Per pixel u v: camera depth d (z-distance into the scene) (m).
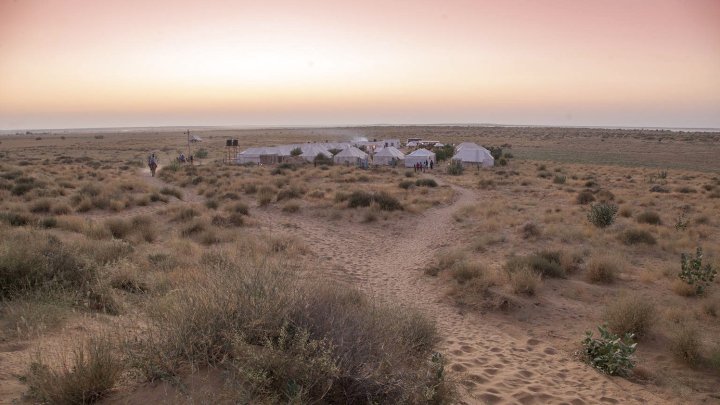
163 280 8.06
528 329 8.80
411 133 197.25
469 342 7.78
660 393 6.21
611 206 19.77
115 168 49.09
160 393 3.27
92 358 3.47
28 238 9.67
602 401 5.73
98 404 3.24
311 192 27.95
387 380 3.76
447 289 10.92
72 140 139.75
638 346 7.95
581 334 8.52
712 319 9.12
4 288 6.38
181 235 15.48
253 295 4.20
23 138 161.88
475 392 5.52
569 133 186.50
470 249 15.74
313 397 3.50
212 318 3.89
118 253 10.30
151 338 3.86
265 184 32.66
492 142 128.00
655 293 10.85
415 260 14.93
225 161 61.62
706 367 7.09
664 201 28.19
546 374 6.55
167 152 85.75
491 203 26.36
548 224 19.81
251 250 12.65
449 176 46.03
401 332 5.39
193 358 3.57
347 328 4.06
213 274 5.30
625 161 74.88
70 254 8.08
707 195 30.81
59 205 19.22
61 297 6.31
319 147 61.41
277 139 142.25
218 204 23.48
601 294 10.72
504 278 11.19
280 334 3.74
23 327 5.02
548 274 11.83
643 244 15.52
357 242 17.52
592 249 14.86
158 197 24.45
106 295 6.67
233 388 3.22
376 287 11.40
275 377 3.45
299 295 4.43
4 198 21.77
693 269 11.35
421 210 23.72
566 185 38.31
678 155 87.44
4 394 3.36
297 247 14.80
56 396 3.24
